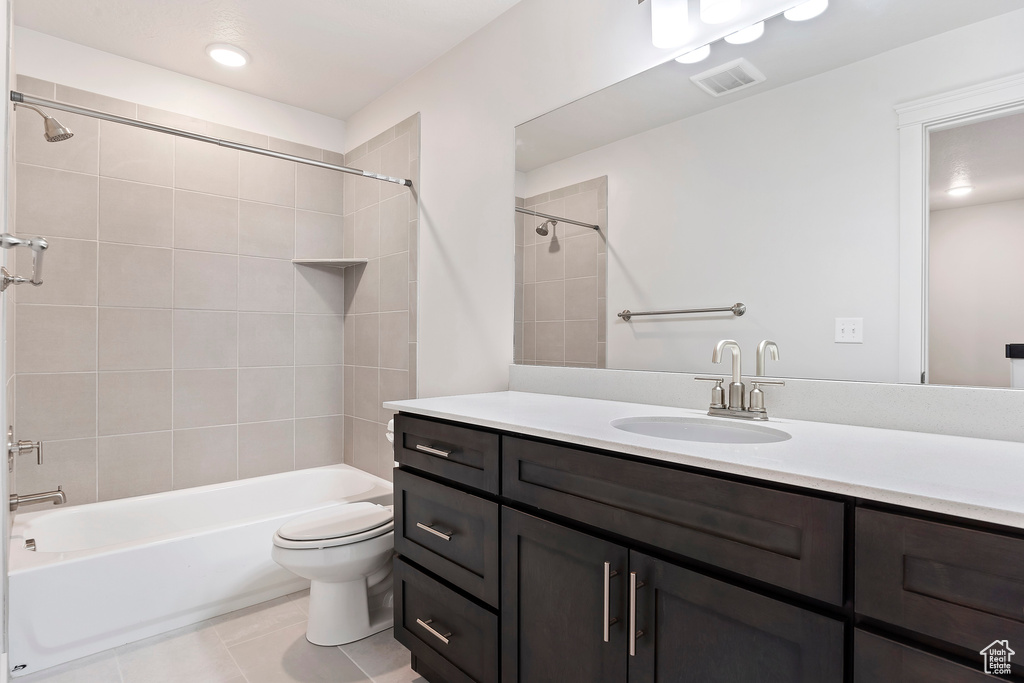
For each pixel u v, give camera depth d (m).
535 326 2.11
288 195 3.12
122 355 2.59
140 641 1.98
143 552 1.99
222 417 2.89
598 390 1.89
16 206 2.28
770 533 0.90
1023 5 1.11
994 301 1.13
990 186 1.14
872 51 1.31
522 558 1.35
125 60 2.60
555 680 1.27
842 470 0.88
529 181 2.13
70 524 2.29
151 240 2.67
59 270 2.42
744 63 1.53
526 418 1.44
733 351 1.45
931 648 0.75
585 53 1.93
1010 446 1.07
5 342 1.46
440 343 2.57
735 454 1.00
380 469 2.98
